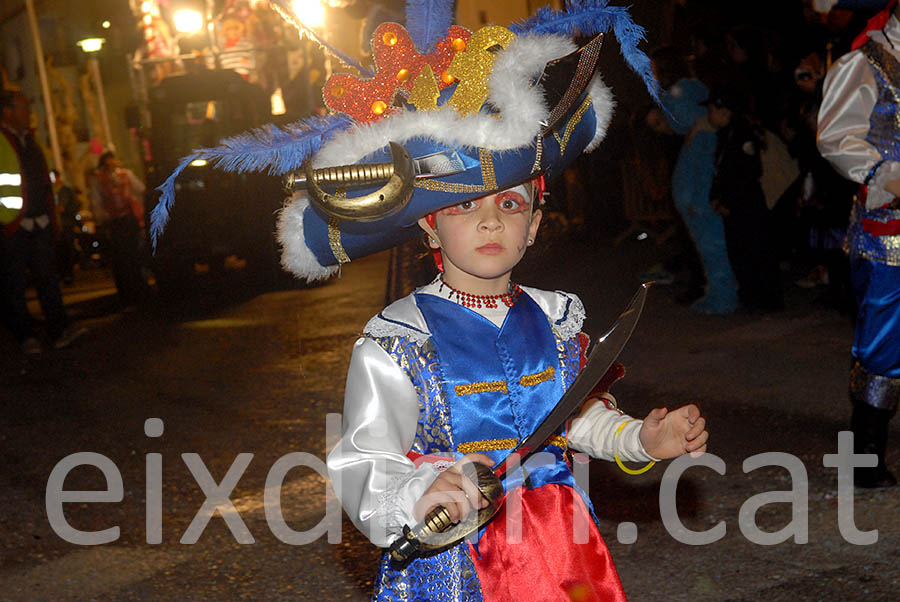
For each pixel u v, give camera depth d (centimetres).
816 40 891
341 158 205
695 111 773
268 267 1252
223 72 1295
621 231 1238
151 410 669
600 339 194
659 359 664
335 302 1084
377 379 210
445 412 211
